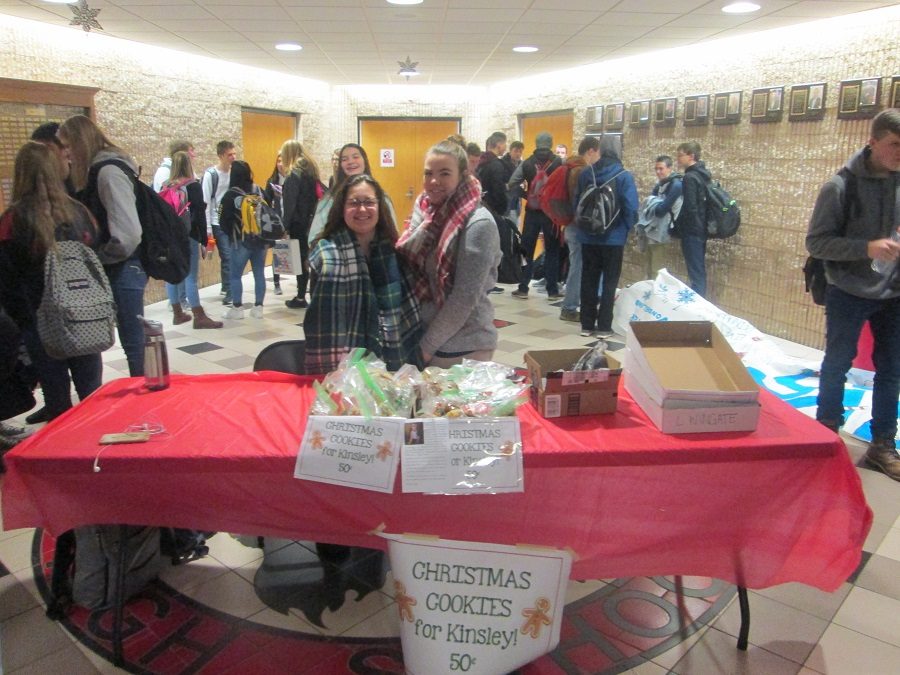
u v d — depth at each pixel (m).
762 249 5.57
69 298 2.78
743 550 1.87
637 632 2.08
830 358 3.09
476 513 1.77
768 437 1.79
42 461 1.73
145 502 1.82
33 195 2.73
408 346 2.36
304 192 5.77
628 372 2.09
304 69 8.36
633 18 5.01
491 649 1.76
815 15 4.68
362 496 1.76
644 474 1.74
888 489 2.94
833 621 2.14
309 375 2.27
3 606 2.19
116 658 1.93
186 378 2.29
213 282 7.67
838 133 4.81
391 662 1.95
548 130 9.12
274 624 2.11
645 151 6.98
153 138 6.79
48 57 5.50
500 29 5.64
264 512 1.83
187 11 4.97
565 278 7.20
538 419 1.91
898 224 2.82
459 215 2.26
